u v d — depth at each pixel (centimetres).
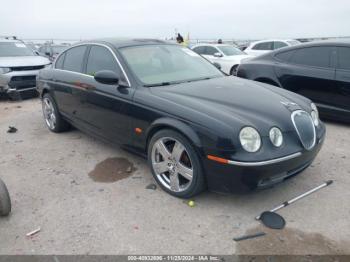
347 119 554
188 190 329
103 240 284
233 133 289
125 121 388
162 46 466
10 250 276
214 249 270
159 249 271
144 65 412
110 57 427
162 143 346
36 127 615
